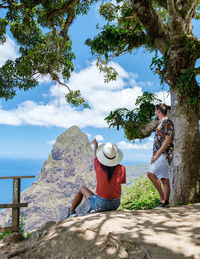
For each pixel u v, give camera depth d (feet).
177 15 18.65
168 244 7.34
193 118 18.58
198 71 17.56
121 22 26.63
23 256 9.18
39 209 622.54
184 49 18.97
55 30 30.63
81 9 29.09
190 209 11.71
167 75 19.47
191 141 18.31
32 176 16.44
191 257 6.65
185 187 17.67
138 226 9.05
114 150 10.98
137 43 24.97
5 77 33.99
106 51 25.27
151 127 22.45
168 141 12.96
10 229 15.84
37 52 34.04
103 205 11.25
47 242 9.36
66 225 10.00
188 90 18.45
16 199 16.10
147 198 22.50
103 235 8.68
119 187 11.50
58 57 33.22
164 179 13.37
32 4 25.44
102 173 11.21
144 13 20.98
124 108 24.80
